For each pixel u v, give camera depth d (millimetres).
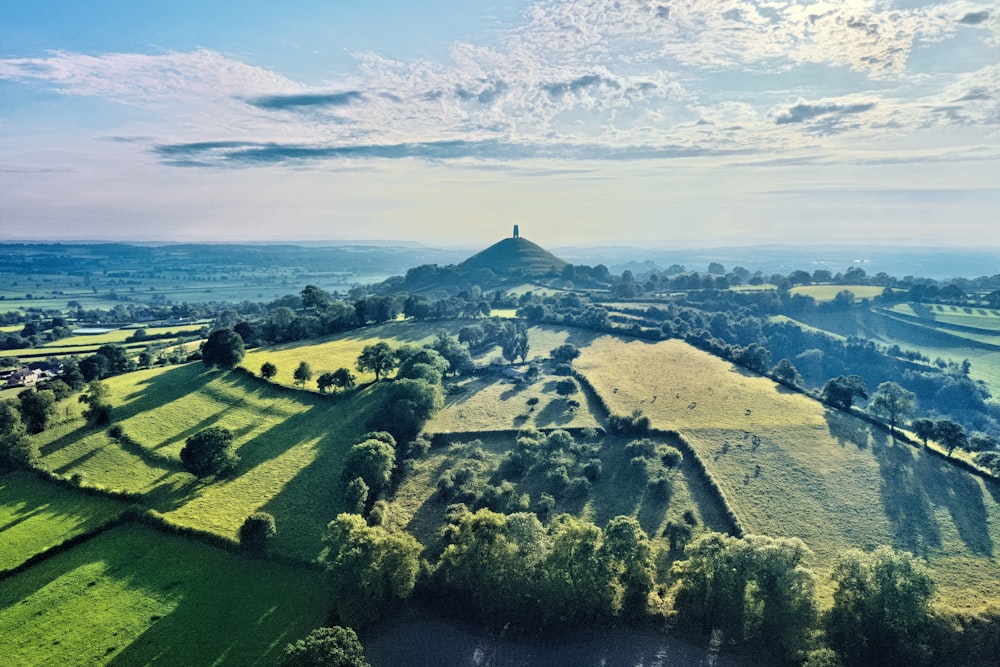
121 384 144875
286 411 134625
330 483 105875
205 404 134750
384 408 129375
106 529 90125
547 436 122188
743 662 72500
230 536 88750
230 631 73312
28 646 69500
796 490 105000
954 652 70500
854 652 71812
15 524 90250
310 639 64750
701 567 78188
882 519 97938
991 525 97125
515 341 185625
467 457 116375
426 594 84125
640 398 145250
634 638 76875
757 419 131750
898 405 125688
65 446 111625
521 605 79875
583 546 79562
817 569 86312
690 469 111750
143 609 75688
